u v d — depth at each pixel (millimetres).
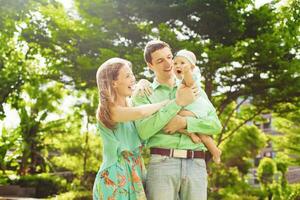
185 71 3068
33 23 14406
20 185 20875
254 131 25812
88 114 20391
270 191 24406
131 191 3182
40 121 23391
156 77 3445
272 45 13148
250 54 13430
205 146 3414
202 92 3498
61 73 14844
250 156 27047
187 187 3193
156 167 3193
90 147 23531
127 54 13281
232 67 14180
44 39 14594
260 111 16641
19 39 14781
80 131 23984
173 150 3193
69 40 14312
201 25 14023
